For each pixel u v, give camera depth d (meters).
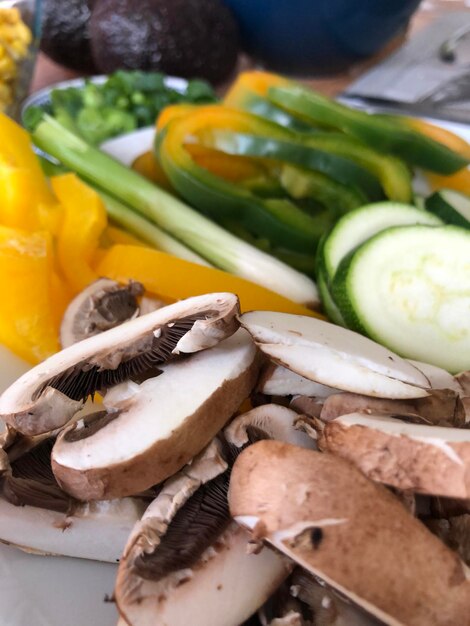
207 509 0.11
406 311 0.16
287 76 0.31
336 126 0.20
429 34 0.32
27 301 0.15
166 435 0.10
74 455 0.10
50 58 0.31
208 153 0.20
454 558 0.09
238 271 0.18
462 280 0.16
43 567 0.11
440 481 0.09
